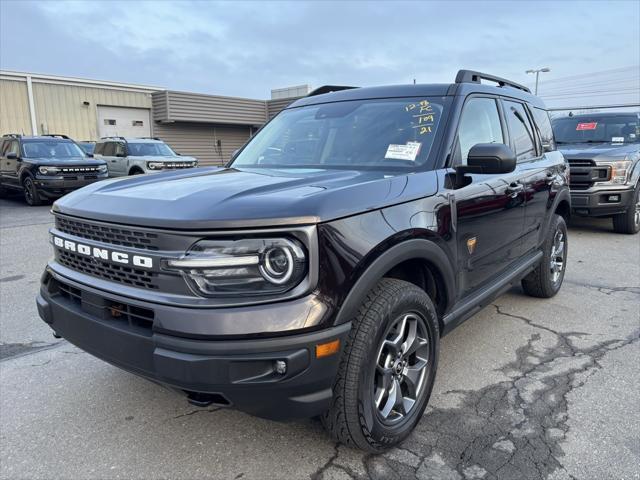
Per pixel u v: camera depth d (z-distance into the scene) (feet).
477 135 11.28
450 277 9.50
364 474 7.88
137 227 7.18
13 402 10.15
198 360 6.54
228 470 8.05
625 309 15.40
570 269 20.13
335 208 7.13
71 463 8.25
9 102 69.51
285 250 6.63
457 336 13.37
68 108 74.95
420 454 8.35
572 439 8.71
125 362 7.45
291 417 7.08
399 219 8.05
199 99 84.94
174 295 6.89
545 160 15.15
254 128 97.14
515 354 12.23
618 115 30.91
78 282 8.12
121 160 52.85
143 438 8.91
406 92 11.50
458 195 9.68
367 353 7.40
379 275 7.54
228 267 6.64
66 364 11.85
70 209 8.39
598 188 25.62
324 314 6.76
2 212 40.11
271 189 7.87
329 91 14.35
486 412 9.60
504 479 7.73
